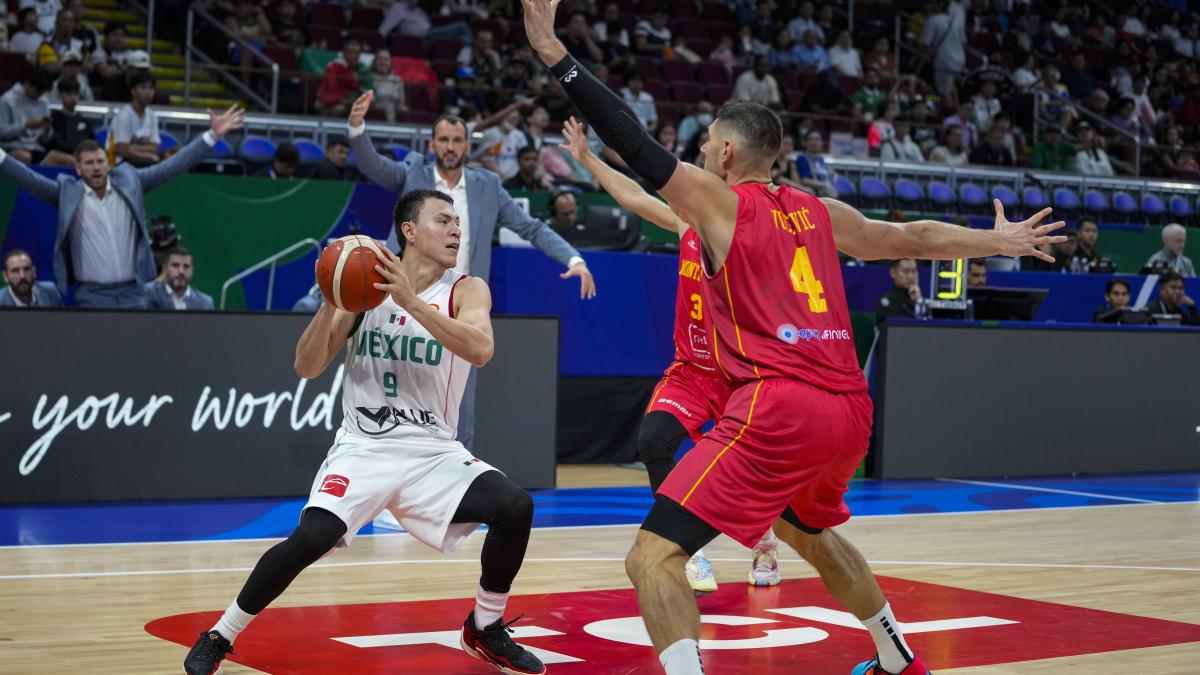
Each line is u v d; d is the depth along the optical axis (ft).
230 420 24.86
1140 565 19.99
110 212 25.72
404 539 21.17
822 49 54.70
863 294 32.83
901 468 30.53
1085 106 59.67
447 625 14.93
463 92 40.47
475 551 20.08
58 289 25.86
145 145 30.83
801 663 13.35
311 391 25.53
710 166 11.68
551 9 10.47
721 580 18.28
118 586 16.84
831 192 40.04
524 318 27.17
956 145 48.21
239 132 36.32
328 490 12.39
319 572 18.15
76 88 32.65
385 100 39.37
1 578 17.25
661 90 48.24
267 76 38.24
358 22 47.32
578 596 16.76
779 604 16.53
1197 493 29.45
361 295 11.88
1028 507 26.55
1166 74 64.75
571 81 10.48
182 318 24.53
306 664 13.03
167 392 24.43
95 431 23.97
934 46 57.16
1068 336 32.19
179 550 19.63
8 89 36.63
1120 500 27.96
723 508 10.54
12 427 23.39
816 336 10.89
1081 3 66.59
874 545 21.59
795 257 10.99
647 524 10.68
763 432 10.58
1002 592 17.60
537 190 34.42
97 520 22.11
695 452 10.82
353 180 34.04
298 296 30.17
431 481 12.73
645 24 52.16
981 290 32.35
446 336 12.09
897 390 30.42
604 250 31.24
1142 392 33.17
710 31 54.65
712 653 13.79
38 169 28.81
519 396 27.17
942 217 41.42
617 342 31.04
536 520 23.49
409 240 12.96
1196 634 15.02
